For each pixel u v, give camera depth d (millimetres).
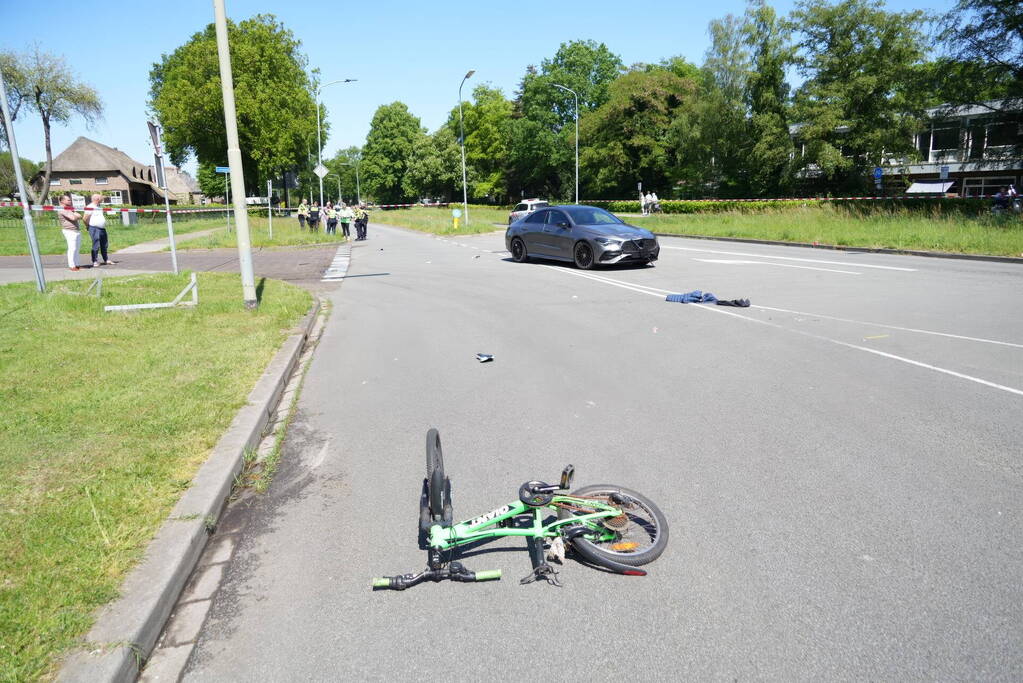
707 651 2895
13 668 2586
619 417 5883
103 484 4234
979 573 3422
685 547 3729
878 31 43312
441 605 3271
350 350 8789
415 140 102500
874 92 44594
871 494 4309
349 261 20859
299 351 8555
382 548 3814
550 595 3336
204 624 3158
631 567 3520
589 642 2969
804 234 23438
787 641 2951
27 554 3402
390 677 2777
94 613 2963
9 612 2920
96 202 18375
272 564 3670
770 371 7184
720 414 5883
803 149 49812
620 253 16016
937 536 3783
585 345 8609
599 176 67312
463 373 7461
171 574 3293
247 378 6719
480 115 90188
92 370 6926
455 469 4848
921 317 9789
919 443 5109
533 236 18328
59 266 18516
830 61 44344
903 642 2926
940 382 6613
